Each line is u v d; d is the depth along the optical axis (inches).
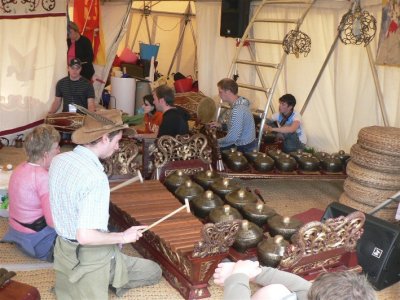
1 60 232.8
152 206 137.6
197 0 299.0
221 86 201.9
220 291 123.6
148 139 167.3
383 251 126.5
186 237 119.0
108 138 100.5
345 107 227.0
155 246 128.8
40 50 248.2
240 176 184.5
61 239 105.2
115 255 110.2
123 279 112.7
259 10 235.5
